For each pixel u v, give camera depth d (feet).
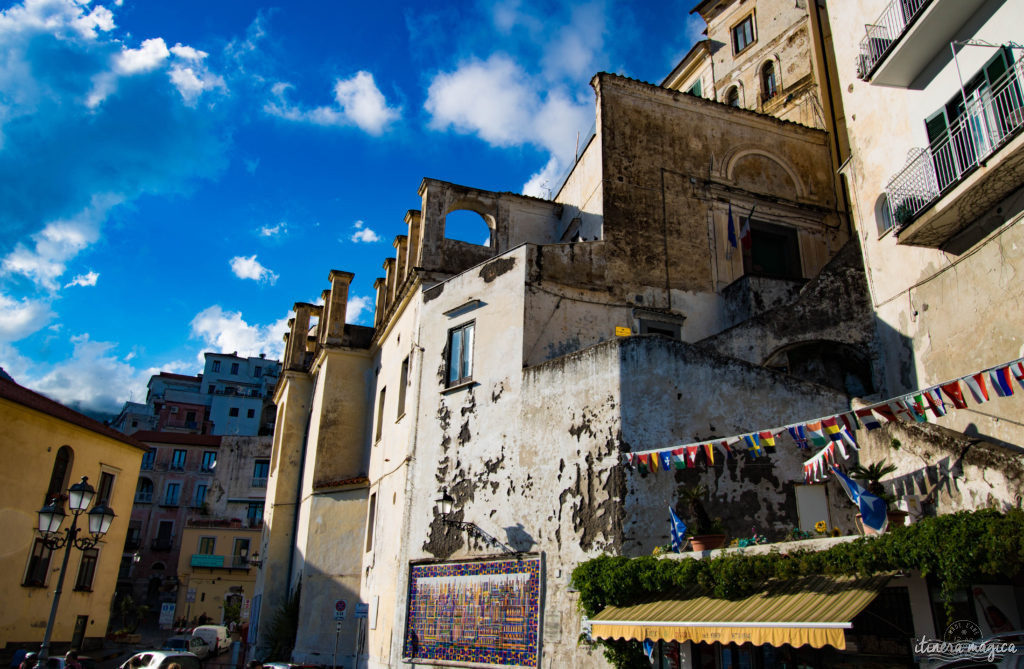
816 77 87.51
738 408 52.65
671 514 45.34
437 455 62.85
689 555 41.96
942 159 52.31
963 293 51.24
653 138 75.77
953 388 31.09
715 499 49.80
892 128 58.95
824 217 80.23
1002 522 28.89
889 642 33.45
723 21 106.93
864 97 62.69
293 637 82.02
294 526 96.58
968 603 31.91
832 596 32.73
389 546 68.08
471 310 65.67
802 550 36.37
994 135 47.47
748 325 64.64
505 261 65.00
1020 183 46.62
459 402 62.85
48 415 98.43
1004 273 47.52
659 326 68.64
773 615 33.30
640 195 72.74
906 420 42.68
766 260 77.15
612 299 66.95
